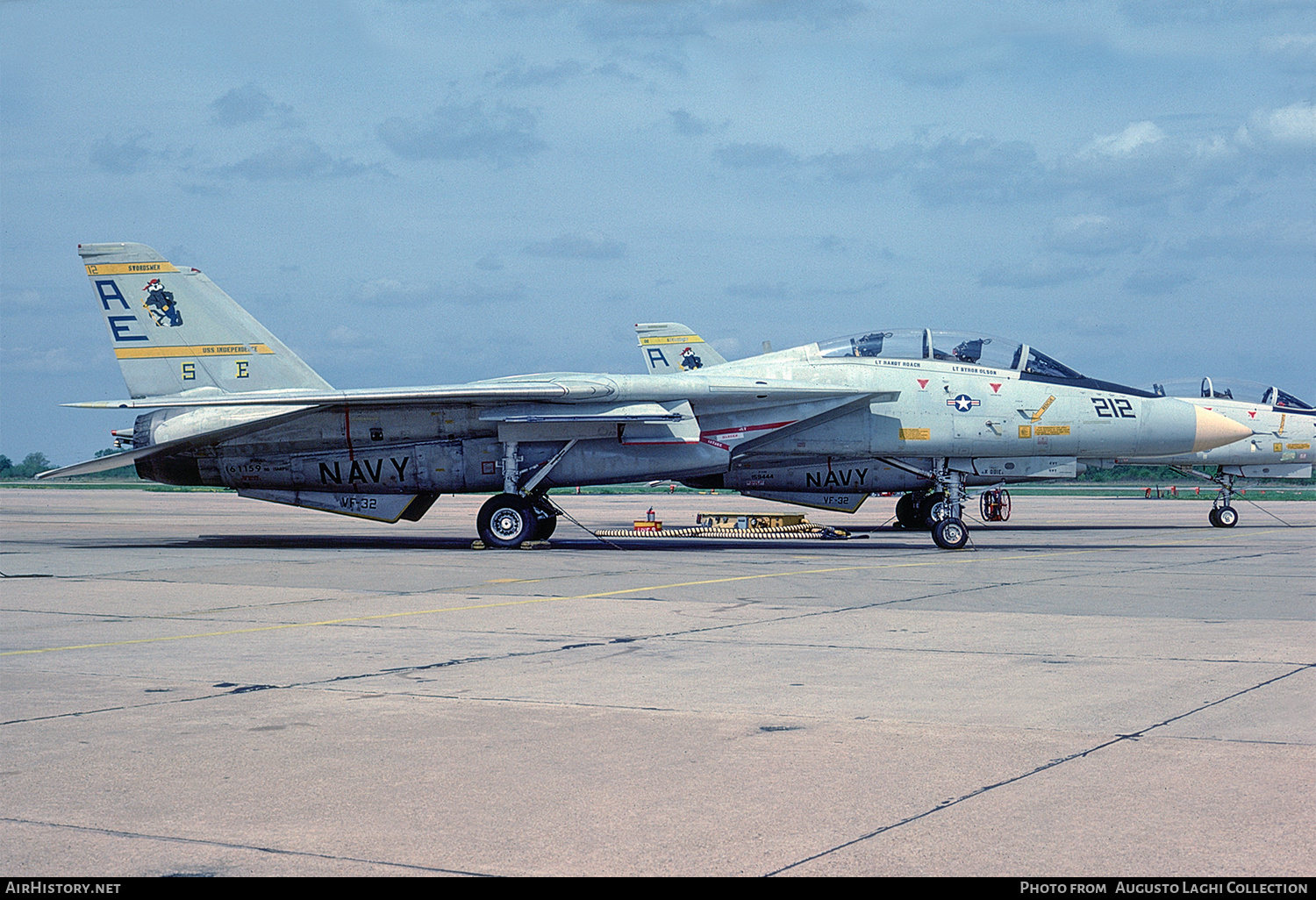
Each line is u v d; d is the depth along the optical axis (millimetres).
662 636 9938
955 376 20922
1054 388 20906
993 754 5812
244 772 5520
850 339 21609
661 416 20203
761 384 20547
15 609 12039
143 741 6125
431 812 4887
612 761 5707
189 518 36812
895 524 28469
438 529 30125
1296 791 5137
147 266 22281
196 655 8977
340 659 8781
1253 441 29078
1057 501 57312
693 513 40344
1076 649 9156
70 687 7664
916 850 4398
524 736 6238
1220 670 8172
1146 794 5102
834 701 7156
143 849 4430
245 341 22234
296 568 16969
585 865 4254
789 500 26250
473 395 19781
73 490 88562
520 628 10477
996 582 14664
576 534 26156
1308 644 9398
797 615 11344
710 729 6398
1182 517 37188
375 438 21312
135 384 22281
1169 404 20906
